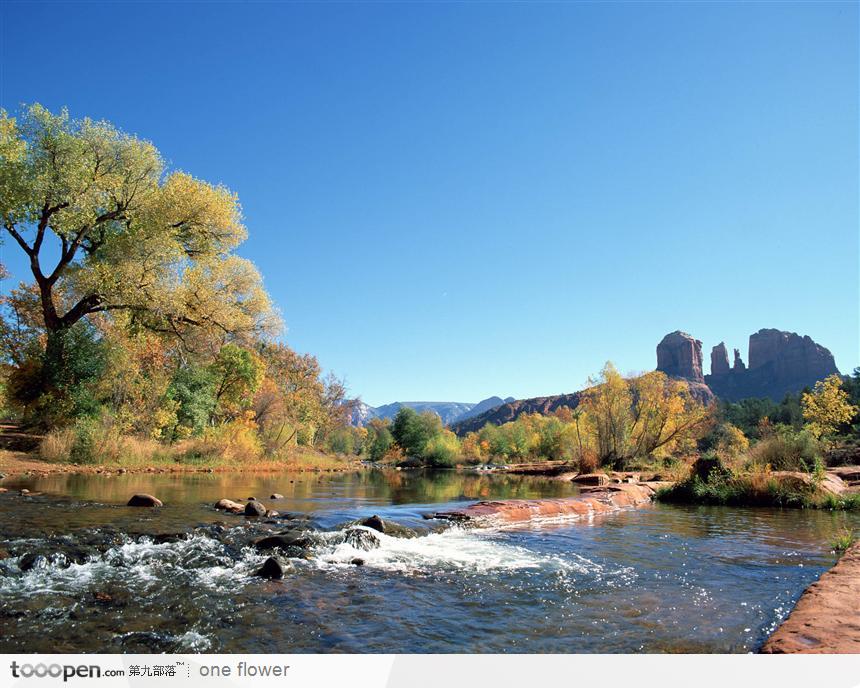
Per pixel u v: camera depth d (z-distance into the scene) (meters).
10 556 5.72
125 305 21.66
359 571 5.91
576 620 4.40
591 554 7.14
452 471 41.34
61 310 25.36
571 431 49.84
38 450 18.59
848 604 4.02
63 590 4.86
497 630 4.15
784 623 3.75
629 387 32.78
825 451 23.78
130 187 21.94
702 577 5.93
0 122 18.98
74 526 7.27
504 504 10.70
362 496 14.61
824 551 7.57
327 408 60.72
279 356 58.16
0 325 21.64
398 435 59.19
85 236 22.16
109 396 21.88
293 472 27.61
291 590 5.09
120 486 13.47
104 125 21.00
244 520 8.55
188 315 23.95
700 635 4.05
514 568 6.22
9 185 18.33
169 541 6.79
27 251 20.20
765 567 6.49
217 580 5.36
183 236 24.42
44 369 20.42
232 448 28.72
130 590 4.94
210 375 31.08
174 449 24.48
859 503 13.22
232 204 24.66
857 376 78.75
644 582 5.66
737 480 15.10
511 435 57.72
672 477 18.52
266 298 26.27
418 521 8.98
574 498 12.77
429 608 4.65
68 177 19.27
